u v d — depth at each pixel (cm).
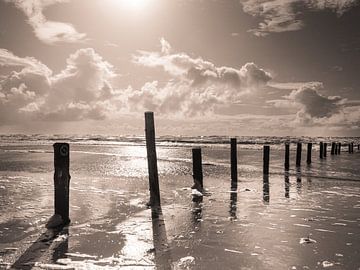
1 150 3741
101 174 1528
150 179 877
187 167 1927
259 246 544
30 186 1133
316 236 600
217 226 666
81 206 841
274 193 1074
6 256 496
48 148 4269
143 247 539
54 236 594
